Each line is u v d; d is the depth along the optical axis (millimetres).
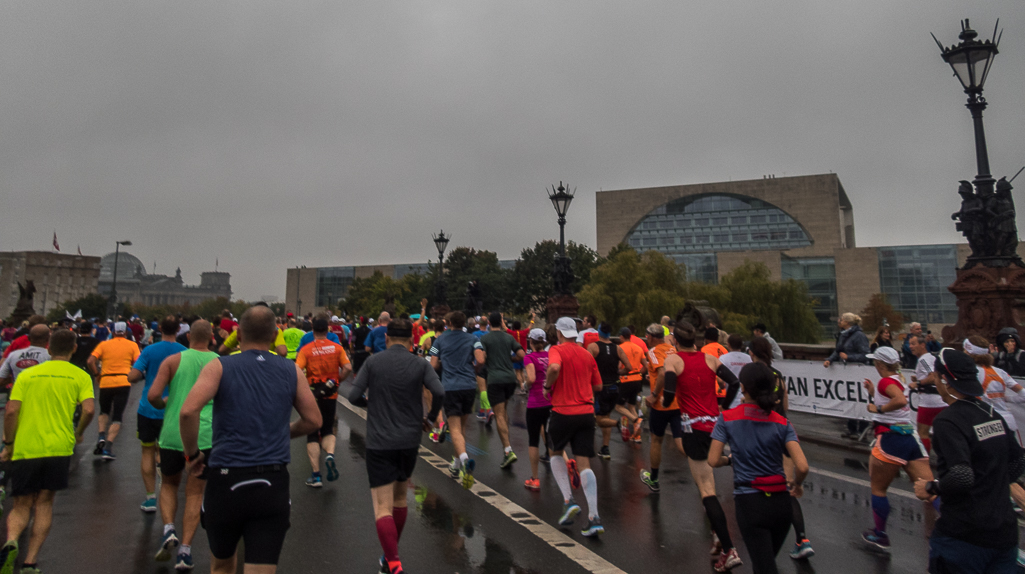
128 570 4547
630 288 44844
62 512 5957
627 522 5809
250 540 2994
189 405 2953
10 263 132375
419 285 73938
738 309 48250
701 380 5293
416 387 4559
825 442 9867
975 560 3074
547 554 4918
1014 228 10414
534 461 6996
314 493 6727
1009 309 9891
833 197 97188
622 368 9844
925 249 83000
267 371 3219
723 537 4594
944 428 3172
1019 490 5379
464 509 6129
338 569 4562
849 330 10547
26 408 4480
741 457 3797
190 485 4574
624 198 108000
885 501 5215
